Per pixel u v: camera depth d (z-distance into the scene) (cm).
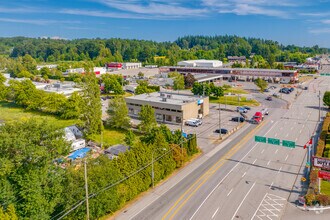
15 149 2997
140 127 6619
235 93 12550
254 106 10031
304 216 3584
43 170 3106
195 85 11362
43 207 2978
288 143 4906
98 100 6612
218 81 16412
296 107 9738
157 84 14900
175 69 18962
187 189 4281
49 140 3278
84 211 3256
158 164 4519
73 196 3228
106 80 13025
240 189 4259
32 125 3216
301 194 4088
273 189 4244
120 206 3822
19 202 2955
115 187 3625
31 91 9950
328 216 3575
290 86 14238
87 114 6556
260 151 5756
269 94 12262
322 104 10038
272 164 5122
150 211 3731
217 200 3969
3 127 3152
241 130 7262
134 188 3981
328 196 3859
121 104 7350
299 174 4709
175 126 7812
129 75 19350
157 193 4184
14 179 2956
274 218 3550
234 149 5900
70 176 3319
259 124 7781
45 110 9894
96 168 3525
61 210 3188
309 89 13275
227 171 4869
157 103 8381
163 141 4772
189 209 3762
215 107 10062
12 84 11300
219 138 6631
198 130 7381
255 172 4809
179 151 5019
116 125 7344
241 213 3659
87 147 6138
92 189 3309
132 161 4059
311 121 7931
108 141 6575
